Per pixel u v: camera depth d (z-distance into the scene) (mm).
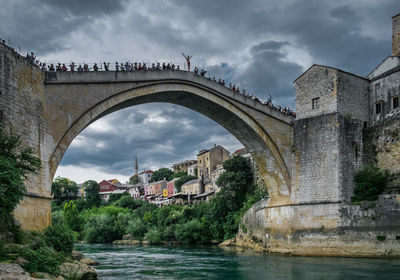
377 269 28797
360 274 27109
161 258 41844
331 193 37750
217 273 29812
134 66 37281
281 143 42031
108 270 32000
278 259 36531
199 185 100625
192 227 63969
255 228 47906
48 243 24359
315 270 29359
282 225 41156
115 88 33594
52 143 29953
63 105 30906
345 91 39344
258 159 44781
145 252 50750
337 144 38000
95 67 34062
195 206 72875
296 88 42312
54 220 77562
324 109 39625
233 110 40844
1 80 24734
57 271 19969
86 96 32000
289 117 42688
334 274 27406
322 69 40219
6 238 20891
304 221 39000
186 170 150000
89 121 32375
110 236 82375
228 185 62219
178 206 76562
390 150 36656
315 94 40531
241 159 64500
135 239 77312
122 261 39281
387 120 37656
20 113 26406
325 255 36812
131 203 119938
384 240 34219
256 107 41469
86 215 100875
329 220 37281
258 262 35344
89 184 133875
